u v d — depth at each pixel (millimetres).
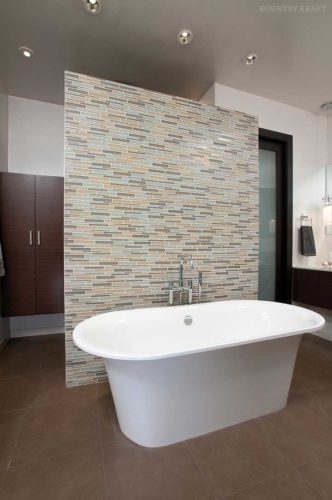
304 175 3041
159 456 1250
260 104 2725
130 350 1734
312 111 3035
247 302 2178
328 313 2838
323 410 1608
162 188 2148
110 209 1979
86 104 1892
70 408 1619
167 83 2490
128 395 1295
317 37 1939
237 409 1480
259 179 2865
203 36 1925
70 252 1880
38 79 2436
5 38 1923
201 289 2342
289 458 1239
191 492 1067
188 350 1221
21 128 2773
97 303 1961
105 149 1950
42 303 2592
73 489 1076
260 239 2887
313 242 3029
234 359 1412
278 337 1452
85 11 1704
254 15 1754
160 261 2158
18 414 1556
